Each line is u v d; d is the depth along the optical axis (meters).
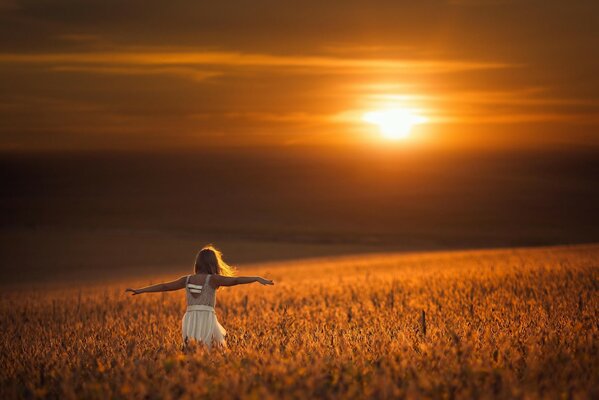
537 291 25.39
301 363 9.94
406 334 13.37
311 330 16.56
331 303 27.08
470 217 195.38
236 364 9.59
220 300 31.47
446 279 33.75
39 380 9.73
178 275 79.31
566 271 33.69
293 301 29.30
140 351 12.31
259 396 8.10
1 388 9.43
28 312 30.98
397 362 9.64
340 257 101.81
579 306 18.91
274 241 137.88
